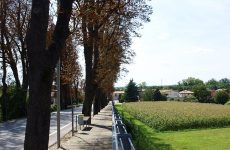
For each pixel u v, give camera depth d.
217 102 131.38
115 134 7.08
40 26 9.52
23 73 51.75
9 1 47.09
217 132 34.28
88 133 26.14
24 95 49.56
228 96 131.12
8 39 48.41
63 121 41.31
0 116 43.34
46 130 9.75
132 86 144.25
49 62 9.67
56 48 9.84
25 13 49.16
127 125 18.53
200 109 59.22
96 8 13.18
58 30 10.00
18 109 48.34
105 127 31.23
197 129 37.75
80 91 60.75
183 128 37.50
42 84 9.63
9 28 48.34
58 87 19.53
